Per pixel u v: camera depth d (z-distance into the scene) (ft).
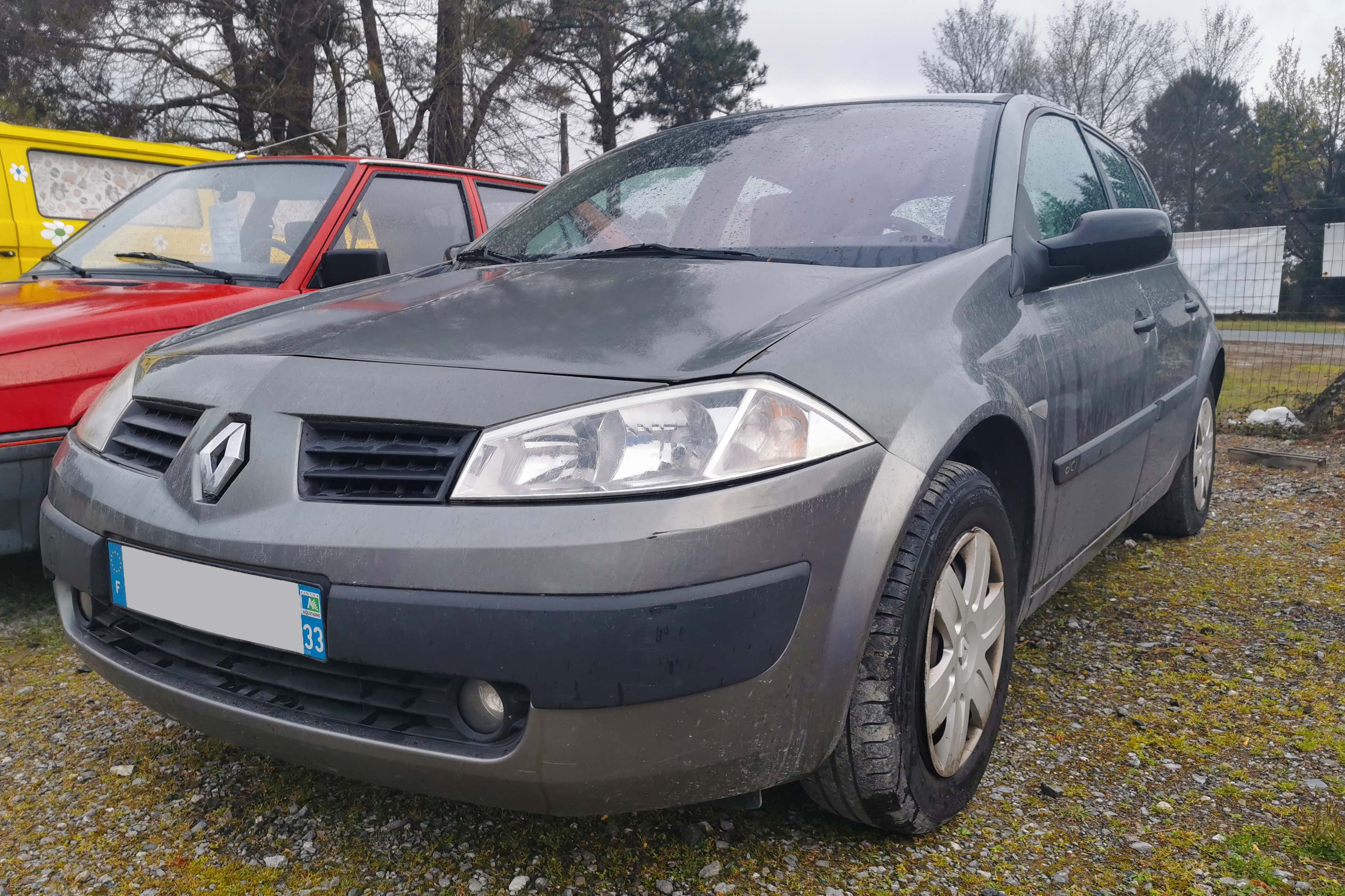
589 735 4.46
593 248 7.97
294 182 12.94
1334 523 13.73
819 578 4.85
